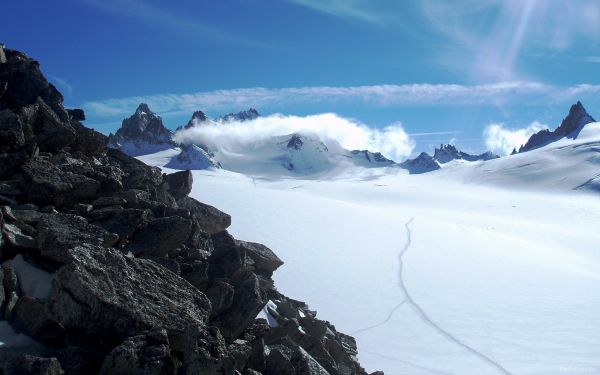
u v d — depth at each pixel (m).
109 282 10.45
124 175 17.83
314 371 12.78
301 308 20.58
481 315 39.41
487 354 31.02
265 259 19.44
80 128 18.47
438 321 37.03
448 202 156.25
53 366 8.53
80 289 9.90
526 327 37.03
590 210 143.38
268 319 16.72
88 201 14.63
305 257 51.34
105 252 11.07
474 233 83.38
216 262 14.91
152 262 11.86
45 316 10.00
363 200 158.62
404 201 157.12
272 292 18.88
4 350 9.09
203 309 11.43
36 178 13.80
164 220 13.98
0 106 17.50
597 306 43.97
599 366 29.75
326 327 19.34
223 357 9.59
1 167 14.06
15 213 12.55
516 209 145.62
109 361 9.02
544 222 129.38
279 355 12.79
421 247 65.38
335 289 42.41
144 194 16.59
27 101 18.34
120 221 13.37
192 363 9.45
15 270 11.09
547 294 48.09
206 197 79.62
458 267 56.84
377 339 32.19
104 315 9.89
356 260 53.22
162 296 10.99
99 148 18.36
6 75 18.50
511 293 47.50
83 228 12.30
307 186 189.88
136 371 9.00
